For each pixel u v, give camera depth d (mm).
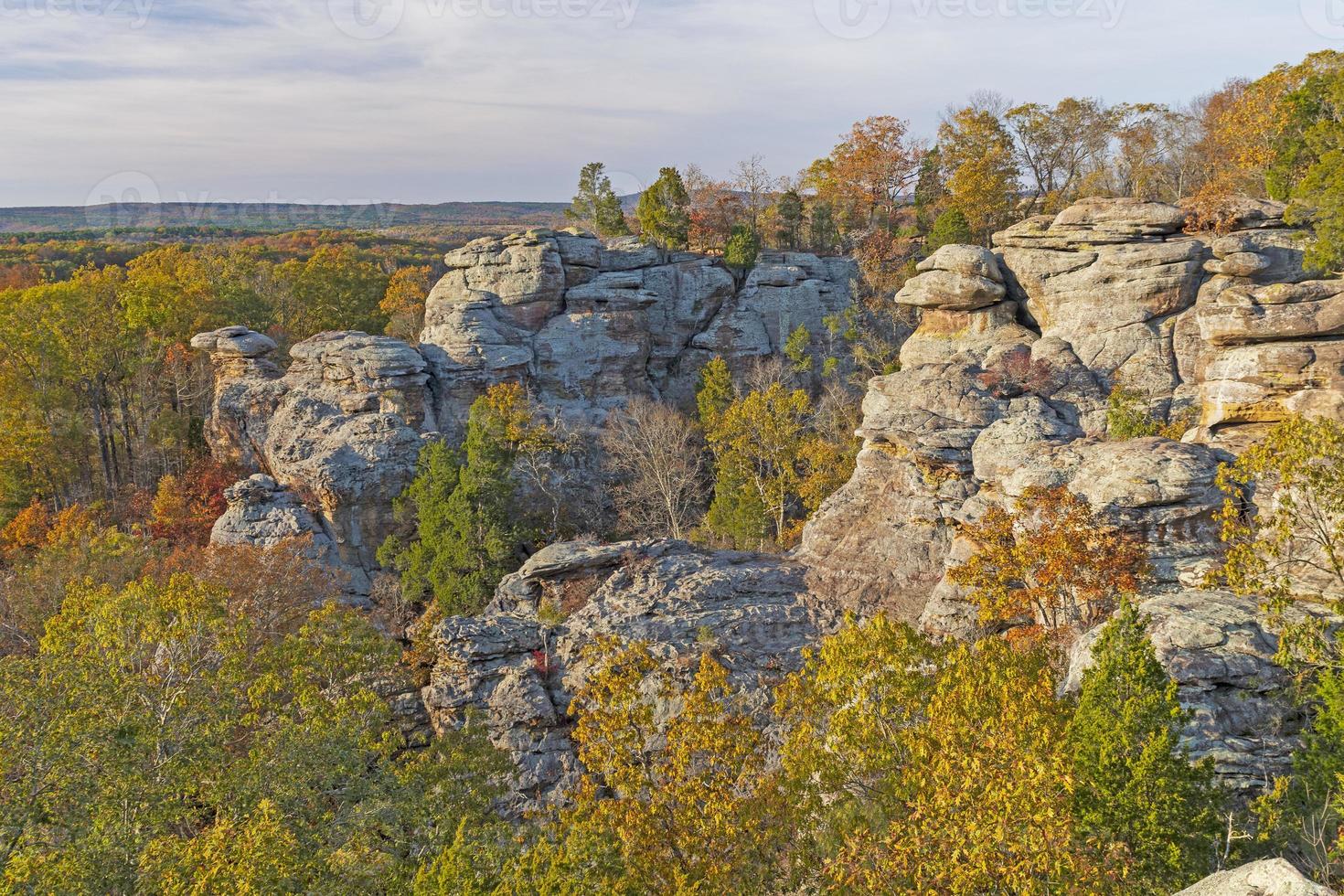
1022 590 34375
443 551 58250
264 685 29609
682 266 88500
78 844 21062
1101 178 88875
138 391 85438
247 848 19625
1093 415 54969
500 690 38625
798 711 23625
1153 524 32375
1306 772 18578
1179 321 56594
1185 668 22766
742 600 44500
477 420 63969
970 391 50188
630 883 19656
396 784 26734
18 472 75438
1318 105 56188
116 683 26312
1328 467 22828
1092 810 17141
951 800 16828
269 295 103500
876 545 45656
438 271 132250
